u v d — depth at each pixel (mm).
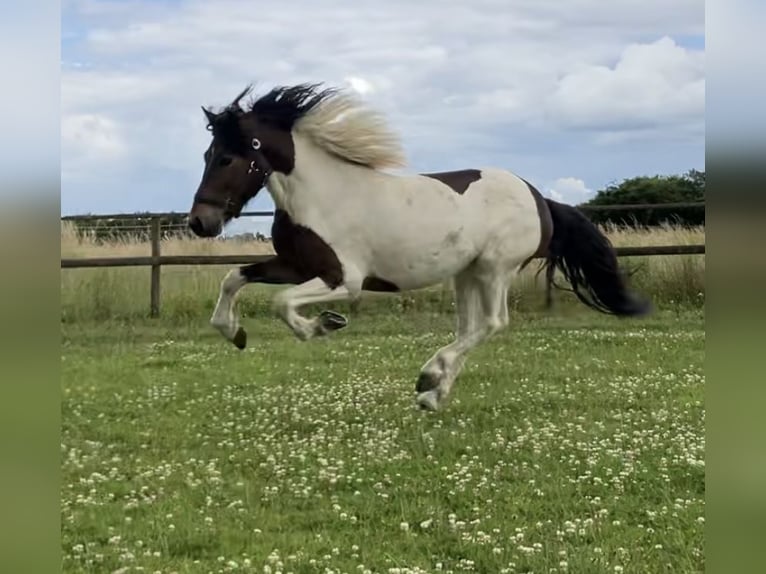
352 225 6324
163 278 13453
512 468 5465
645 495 4984
